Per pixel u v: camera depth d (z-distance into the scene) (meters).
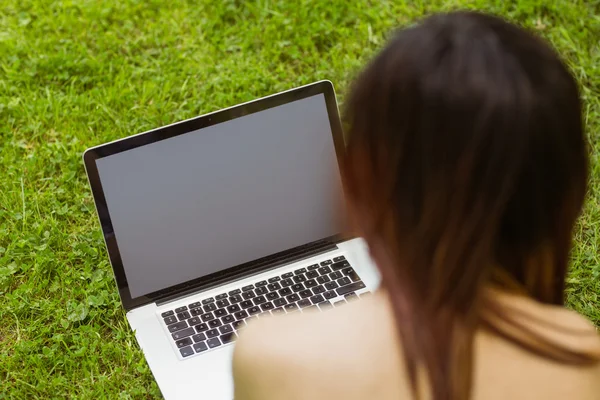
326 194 2.31
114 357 2.49
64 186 3.02
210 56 3.57
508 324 1.03
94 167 2.14
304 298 2.25
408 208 0.98
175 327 2.17
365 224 1.05
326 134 2.29
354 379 1.05
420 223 0.98
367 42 3.60
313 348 1.07
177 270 2.25
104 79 3.49
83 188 3.04
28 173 3.07
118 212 2.18
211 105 3.33
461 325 1.00
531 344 1.03
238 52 3.61
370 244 1.04
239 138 2.25
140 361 2.43
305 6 3.75
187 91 3.41
